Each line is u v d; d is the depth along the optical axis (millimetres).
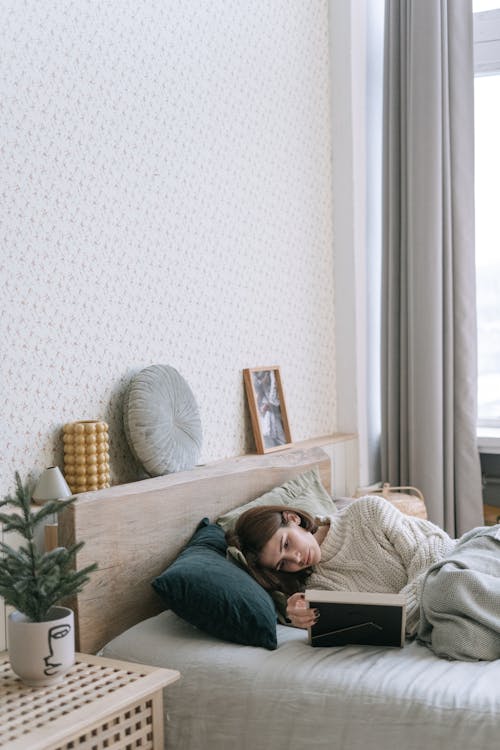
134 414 2348
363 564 2428
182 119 2670
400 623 2002
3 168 2041
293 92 3311
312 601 2006
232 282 2928
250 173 3033
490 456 3740
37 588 1722
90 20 2299
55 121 2191
